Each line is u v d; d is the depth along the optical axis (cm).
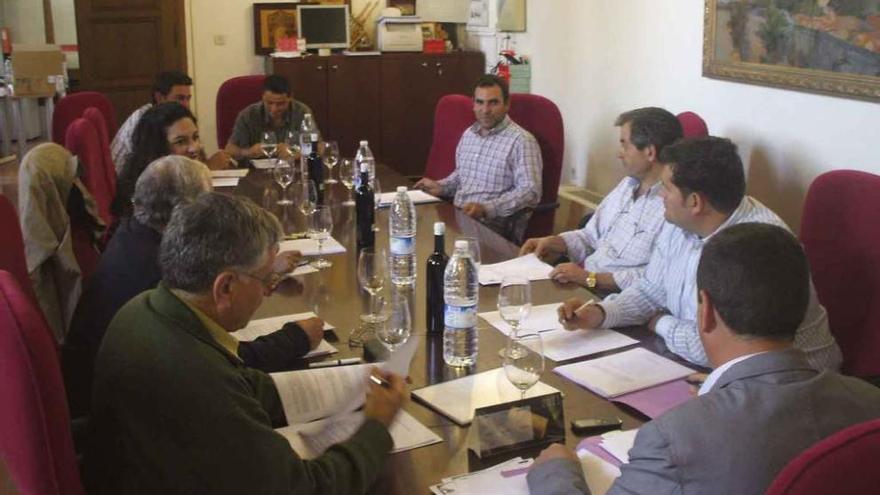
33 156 293
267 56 673
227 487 136
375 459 148
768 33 323
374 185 338
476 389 180
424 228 317
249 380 171
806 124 314
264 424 143
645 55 419
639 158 286
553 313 228
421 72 646
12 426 131
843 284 229
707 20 359
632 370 190
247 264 149
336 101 639
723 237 135
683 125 308
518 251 291
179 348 139
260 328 215
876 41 275
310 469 142
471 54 650
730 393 123
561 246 309
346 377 178
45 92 672
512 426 156
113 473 141
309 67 630
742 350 132
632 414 171
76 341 222
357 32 670
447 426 166
